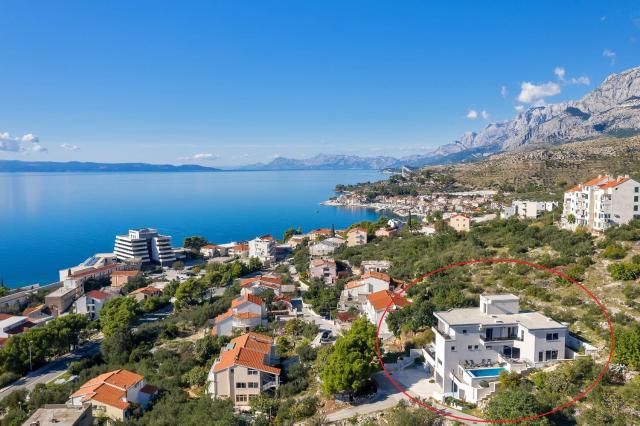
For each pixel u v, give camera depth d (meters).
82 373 90.31
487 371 58.97
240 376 70.31
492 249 113.69
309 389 69.00
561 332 59.50
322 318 107.06
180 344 99.62
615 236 95.12
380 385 65.31
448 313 66.56
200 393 75.75
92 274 175.75
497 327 61.84
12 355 95.38
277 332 97.25
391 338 83.38
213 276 151.62
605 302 73.94
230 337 95.81
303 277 142.75
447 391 61.00
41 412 58.81
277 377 71.19
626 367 54.78
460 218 169.00
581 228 108.00
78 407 60.25
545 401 50.66
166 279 179.75
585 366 55.25
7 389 88.81
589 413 48.53
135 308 126.06
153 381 81.88
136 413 69.94
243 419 62.97
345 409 60.28
